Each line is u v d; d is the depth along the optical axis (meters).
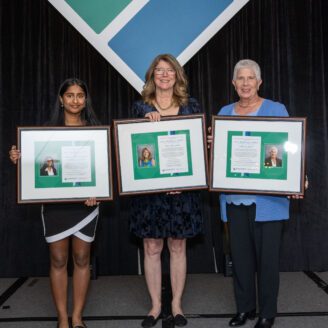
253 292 2.59
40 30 3.60
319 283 3.38
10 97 3.61
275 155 2.39
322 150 3.63
